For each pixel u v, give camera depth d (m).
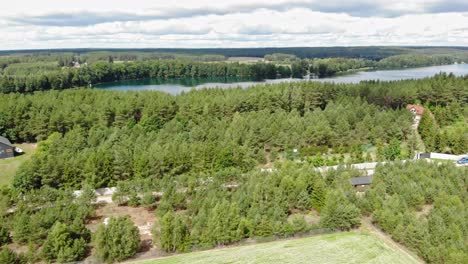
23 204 39.56
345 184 44.91
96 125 70.50
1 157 64.38
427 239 34.00
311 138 63.97
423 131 70.44
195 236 35.66
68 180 47.41
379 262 33.47
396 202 39.94
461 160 58.25
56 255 33.25
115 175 49.53
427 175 46.47
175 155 51.22
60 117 71.56
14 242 36.66
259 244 36.75
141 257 34.47
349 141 66.31
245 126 65.56
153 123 70.38
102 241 33.50
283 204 40.75
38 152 58.84
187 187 45.78
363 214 42.00
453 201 39.59
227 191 43.28
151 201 43.53
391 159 59.25
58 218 36.84
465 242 33.62
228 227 36.34
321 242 36.97
